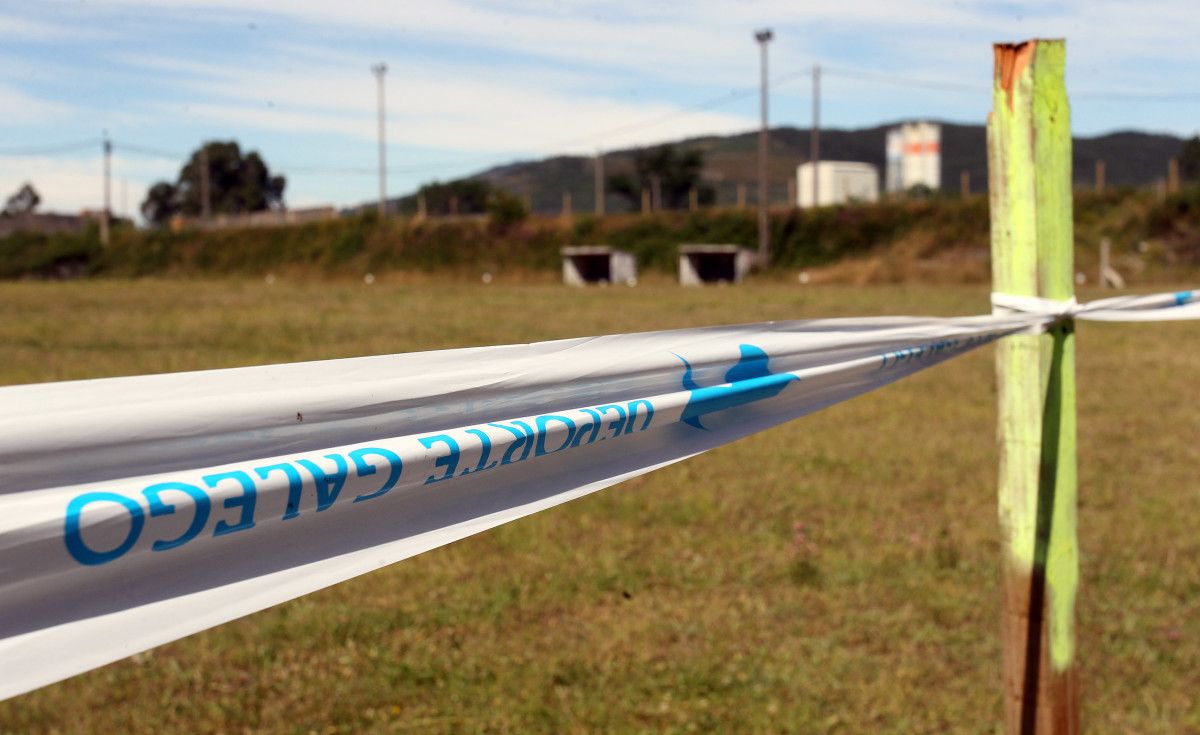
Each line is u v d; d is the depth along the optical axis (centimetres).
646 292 3781
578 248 5022
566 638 460
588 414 185
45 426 119
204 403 133
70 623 122
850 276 4528
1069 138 260
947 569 564
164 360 1405
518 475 182
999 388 270
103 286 4284
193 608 134
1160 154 15450
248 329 1947
